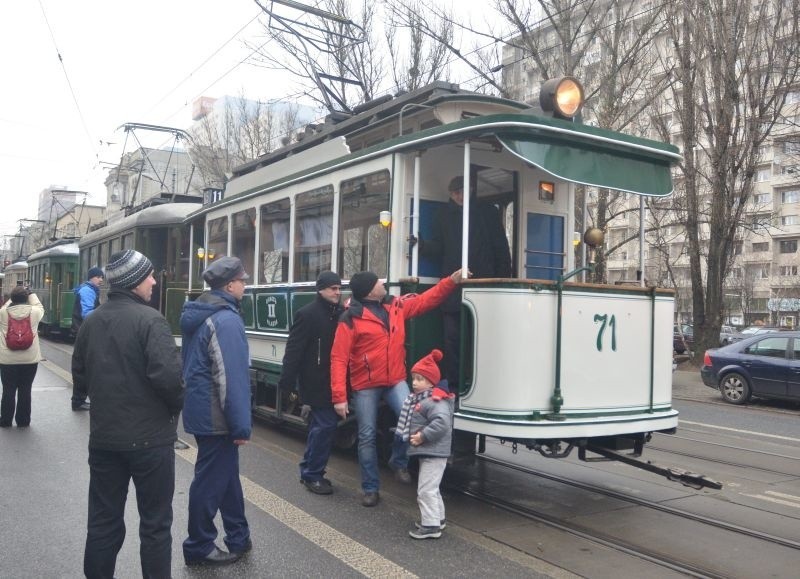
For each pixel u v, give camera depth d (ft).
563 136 18.11
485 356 17.24
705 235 97.19
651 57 62.08
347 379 20.29
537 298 17.22
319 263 24.49
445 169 21.17
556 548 15.58
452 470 22.74
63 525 16.33
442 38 59.26
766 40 58.49
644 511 18.74
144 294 12.45
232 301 14.07
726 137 60.03
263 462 23.12
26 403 27.27
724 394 43.91
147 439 11.61
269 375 28.09
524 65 65.21
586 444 18.58
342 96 64.18
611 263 124.77
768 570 14.60
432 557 14.82
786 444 29.60
